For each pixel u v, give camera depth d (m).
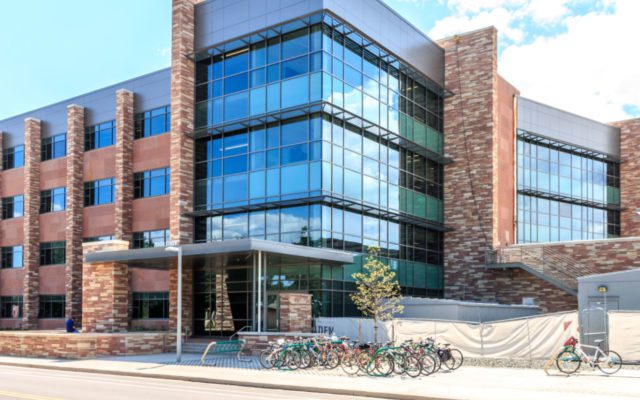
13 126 52.25
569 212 49.06
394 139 36.44
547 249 36.78
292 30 32.75
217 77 35.78
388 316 27.59
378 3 35.53
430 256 39.62
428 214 39.47
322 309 30.42
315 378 18.31
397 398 14.96
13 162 52.06
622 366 20.94
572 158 49.81
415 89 39.38
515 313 33.09
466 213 39.94
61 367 23.19
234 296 33.59
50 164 48.66
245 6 34.50
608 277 27.44
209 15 36.09
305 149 31.59
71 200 44.38
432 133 40.44
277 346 21.45
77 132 45.16
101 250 32.78
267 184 32.94
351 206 32.94
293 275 31.75
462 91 40.88
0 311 51.25
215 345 26.12
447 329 24.59
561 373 19.38
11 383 17.97
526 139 45.66
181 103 35.56
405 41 37.75
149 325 40.12
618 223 53.69
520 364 21.83
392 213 35.31
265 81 33.50
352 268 32.78
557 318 23.00
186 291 34.78
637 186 52.97
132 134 42.00
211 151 35.75
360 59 34.34
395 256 36.31
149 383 18.08
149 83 41.75
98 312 32.34
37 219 48.75
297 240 31.56
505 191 41.41
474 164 39.91
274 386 16.97
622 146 53.81
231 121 34.22
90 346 26.95
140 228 40.81
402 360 19.22
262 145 33.50
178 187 35.09
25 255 48.09
